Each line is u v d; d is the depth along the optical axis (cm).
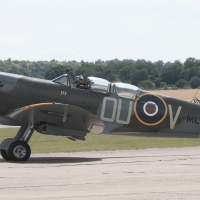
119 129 6184
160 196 3778
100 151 6931
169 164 5450
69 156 6278
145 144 7969
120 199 3675
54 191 3922
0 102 5844
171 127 6406
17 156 5625
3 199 3631
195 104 6544
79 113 5484
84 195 3788
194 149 7219
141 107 6247
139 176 4619
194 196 3781
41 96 5888
